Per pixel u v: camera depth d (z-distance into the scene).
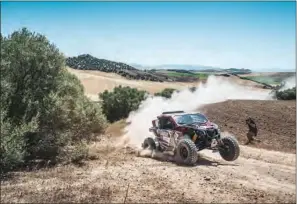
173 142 13.12
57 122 14.21
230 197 8.18
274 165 11.55
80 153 13.35
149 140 14.26
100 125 19.28
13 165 11.85
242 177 10.03
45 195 8.75
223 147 12.39
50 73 14.88
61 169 11.79
